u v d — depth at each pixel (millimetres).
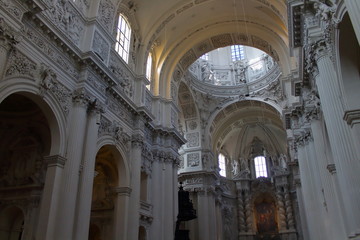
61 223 11836
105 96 15805
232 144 44094
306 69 13969
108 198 18172
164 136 22578
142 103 20172
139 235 18797
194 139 33156
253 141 44062
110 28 17375
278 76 32156
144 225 18844
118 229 16328
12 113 14875
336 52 9852
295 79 16656
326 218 16172
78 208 12969
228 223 38750
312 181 18594
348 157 9391
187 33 24266
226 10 22938
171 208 20922
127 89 19312
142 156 19938
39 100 12406
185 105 33500
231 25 24016
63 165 12734
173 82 25656
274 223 40312
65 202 12156
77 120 13547
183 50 24891
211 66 37219
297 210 38625
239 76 36062
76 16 15078
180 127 33938
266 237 39344
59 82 13250
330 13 9766
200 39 24750
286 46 22406
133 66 20688
